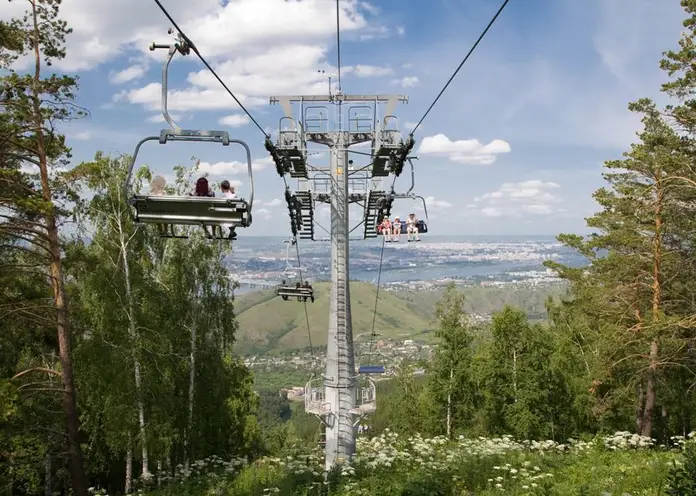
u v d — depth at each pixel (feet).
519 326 103.09
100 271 78.18
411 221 60.90
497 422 103.35
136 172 84.12
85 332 78.43
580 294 110.11
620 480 43.52
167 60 25.86
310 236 77.00
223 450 97.60
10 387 52.06
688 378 97.25
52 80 58.29
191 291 94.84
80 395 81.10
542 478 45.52
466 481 47.73
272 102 64.44
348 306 67.36
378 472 50.93
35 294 63.21
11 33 56.65
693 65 68.59
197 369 96.12
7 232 55.77
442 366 107.14
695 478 24.35
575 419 103.14
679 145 74.90
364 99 64.34
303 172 65.82
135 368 78.28
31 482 80.02
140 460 100.17
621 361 80.38
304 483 51.13
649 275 77.36
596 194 93.81
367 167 68.03
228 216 25.30
